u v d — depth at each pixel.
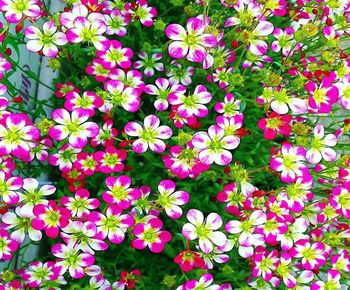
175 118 0.23
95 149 0.27
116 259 0.27
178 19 0.32
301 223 0.24
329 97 0.23
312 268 0.23
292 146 0.23
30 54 0.31
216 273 0.26
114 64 0.24
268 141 0.27
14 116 0.21
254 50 0.25
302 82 0.25
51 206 0.21
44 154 0.25
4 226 0.22
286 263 0.23
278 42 0.28
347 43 0.36
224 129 0.22
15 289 0.23
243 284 0.25
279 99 0.23
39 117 0.28
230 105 0.25
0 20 0.27
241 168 0.24
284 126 0.23
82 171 0.25
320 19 0.28
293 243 0.24
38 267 0.23
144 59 0.28
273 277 0.24
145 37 0.30
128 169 0.27
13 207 0.24
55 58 0.27
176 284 0.25
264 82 0.25
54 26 0.24
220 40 0.26
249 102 0.27
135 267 0.28
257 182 0.29
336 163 0.25
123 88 0.23
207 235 0.21
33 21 0.23
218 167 0.26
